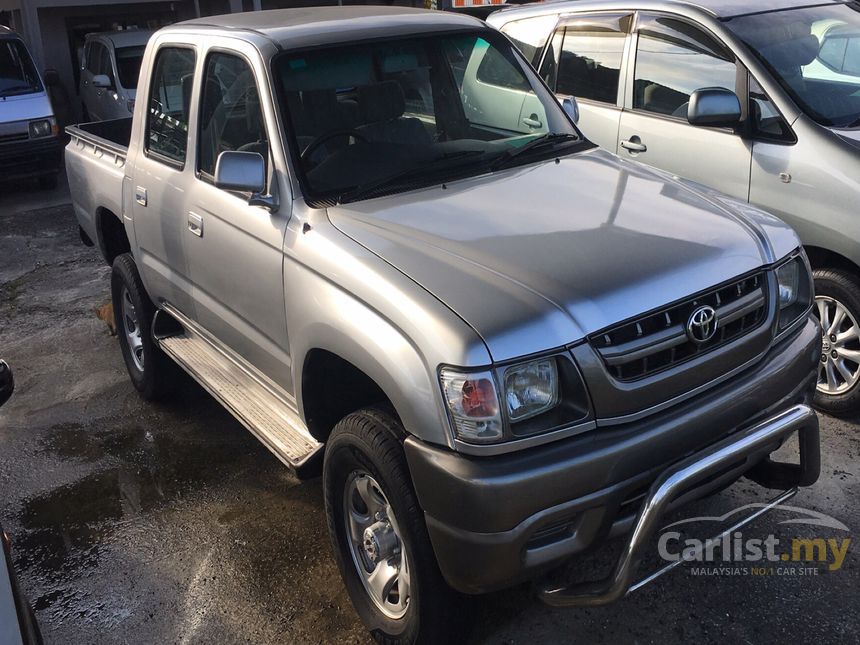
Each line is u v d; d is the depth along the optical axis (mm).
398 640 2873
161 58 4312
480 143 3693
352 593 3100
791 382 2898
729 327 2758
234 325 3727
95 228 5219
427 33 3801
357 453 2779
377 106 3543
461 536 2420
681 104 4840
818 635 2926
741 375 2793
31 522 4000
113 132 6094
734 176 4477
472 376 2355
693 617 3055
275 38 3551
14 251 8453
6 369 2707
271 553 3629
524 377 2396
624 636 2994
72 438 4770
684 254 2727
